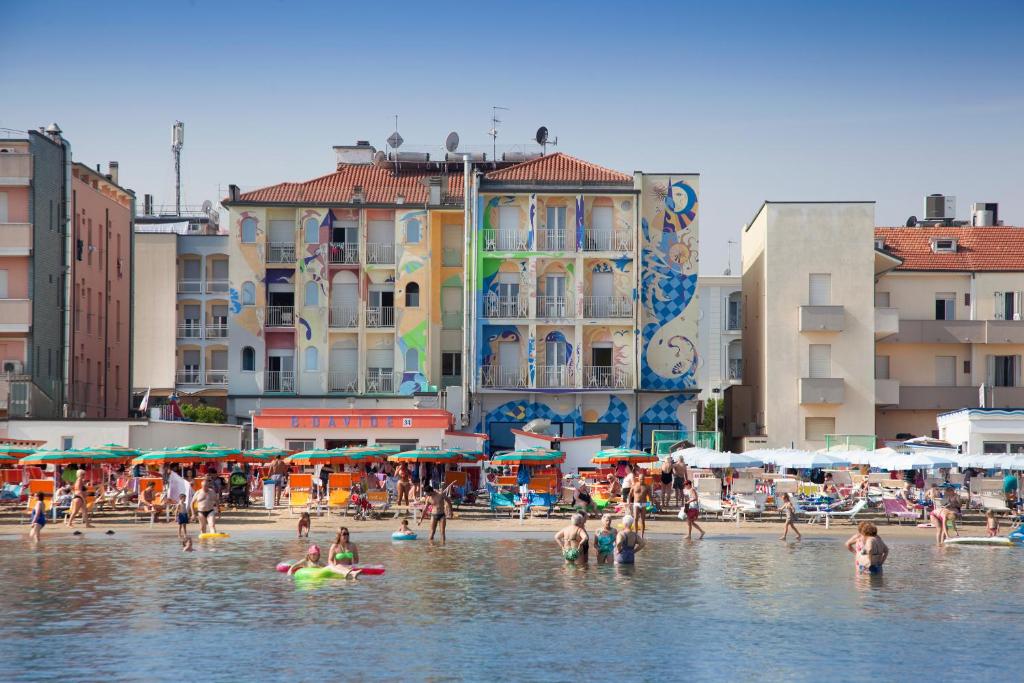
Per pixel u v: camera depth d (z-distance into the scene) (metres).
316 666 25.30
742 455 58.44
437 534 49.72
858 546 38.94
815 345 79.88
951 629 29.69
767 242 80.12
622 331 82.00
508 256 81.69
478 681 24.30
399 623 29.70
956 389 82.50
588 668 25.41
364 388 82.69
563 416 81.31
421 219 83.31
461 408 79.38
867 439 75.75
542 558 41.69
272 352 83.19
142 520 54.81
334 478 56.56
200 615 30.55
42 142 77.81
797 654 26.89
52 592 33.84
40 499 46.94
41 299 77.25
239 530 50.84
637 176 82.31
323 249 83.06
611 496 60.81
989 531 50.03
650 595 34.03
